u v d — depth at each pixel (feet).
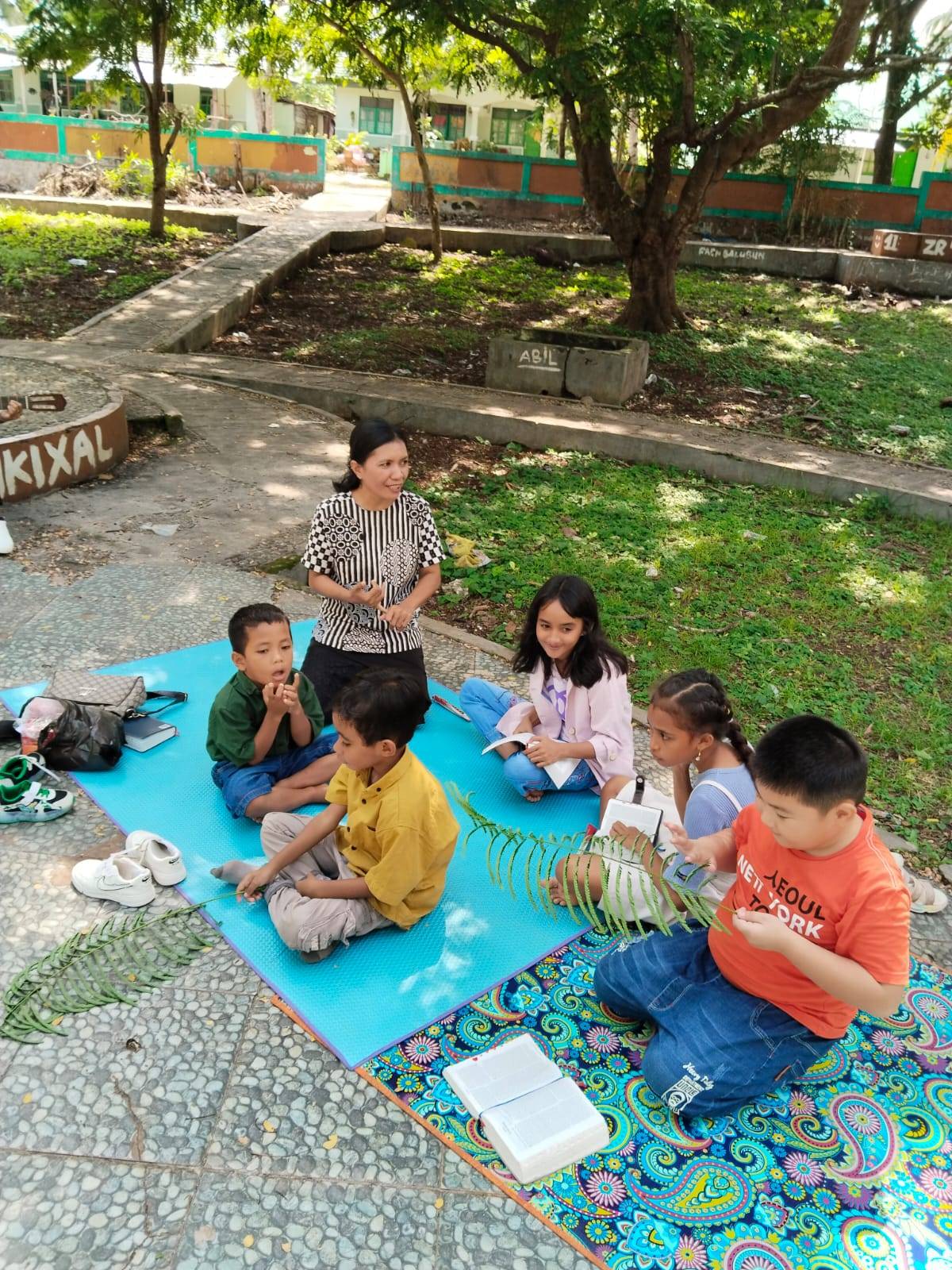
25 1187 7.13
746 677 16.61
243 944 9.62
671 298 43.19
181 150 70.85
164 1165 7.37
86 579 17.17
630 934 9.79
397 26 44.80
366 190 78.89
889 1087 8.60
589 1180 7.54
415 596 12.91
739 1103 8.13
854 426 33.04
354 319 44.37
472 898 10.59
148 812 11.44
